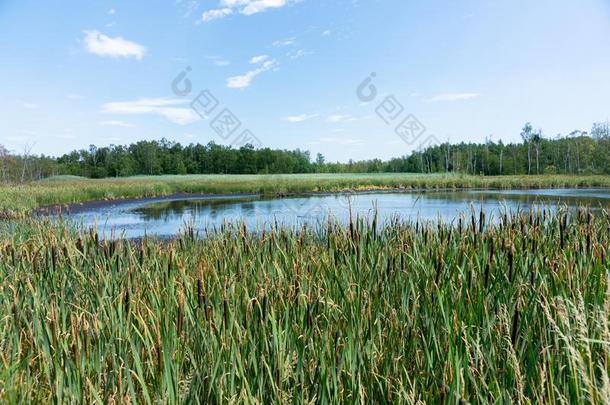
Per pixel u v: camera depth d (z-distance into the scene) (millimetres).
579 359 1413
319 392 1842
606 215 4586
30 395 1822
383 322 2553
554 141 82875
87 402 1749
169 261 3033
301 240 4168
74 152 91875
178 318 2080
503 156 78375
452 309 2340
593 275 2660
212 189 33875
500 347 2053
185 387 1835
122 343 2004
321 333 2189
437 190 34656
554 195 24781
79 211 19703
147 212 19250
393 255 3117
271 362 1921
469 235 3422
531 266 2600
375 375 1895
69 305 2695
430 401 1809
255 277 2994
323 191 34531
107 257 3578
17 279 3072
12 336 2184
